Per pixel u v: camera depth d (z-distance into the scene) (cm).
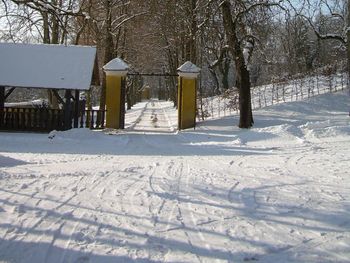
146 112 4884
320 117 2559
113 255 538
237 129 2295
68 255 534
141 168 1184
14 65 2309
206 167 1212
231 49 2311
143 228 650
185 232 636
